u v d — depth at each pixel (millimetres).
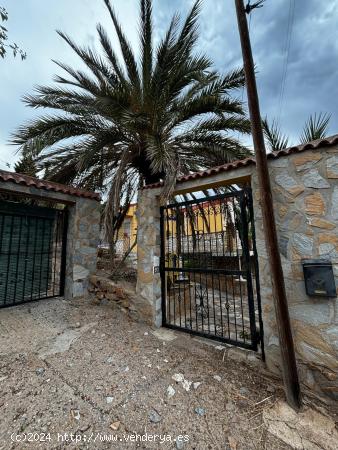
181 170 3688
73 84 4949
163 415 1801
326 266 2029
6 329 3133
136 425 1698
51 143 4715
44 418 1712
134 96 4918
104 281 4383
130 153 4973
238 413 1836
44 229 4551
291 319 2242
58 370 2309
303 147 2248
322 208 2143
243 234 2854
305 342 2148
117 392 2031
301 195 2266
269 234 2041
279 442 1582
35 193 3936
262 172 2086
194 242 3691
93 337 3055
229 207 3996
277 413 1839
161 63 4723
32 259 4344
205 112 4801
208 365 2504
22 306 4012
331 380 1994
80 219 4652
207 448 1534
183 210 3816
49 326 3326
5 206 3967
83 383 2129
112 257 4930
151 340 3062
